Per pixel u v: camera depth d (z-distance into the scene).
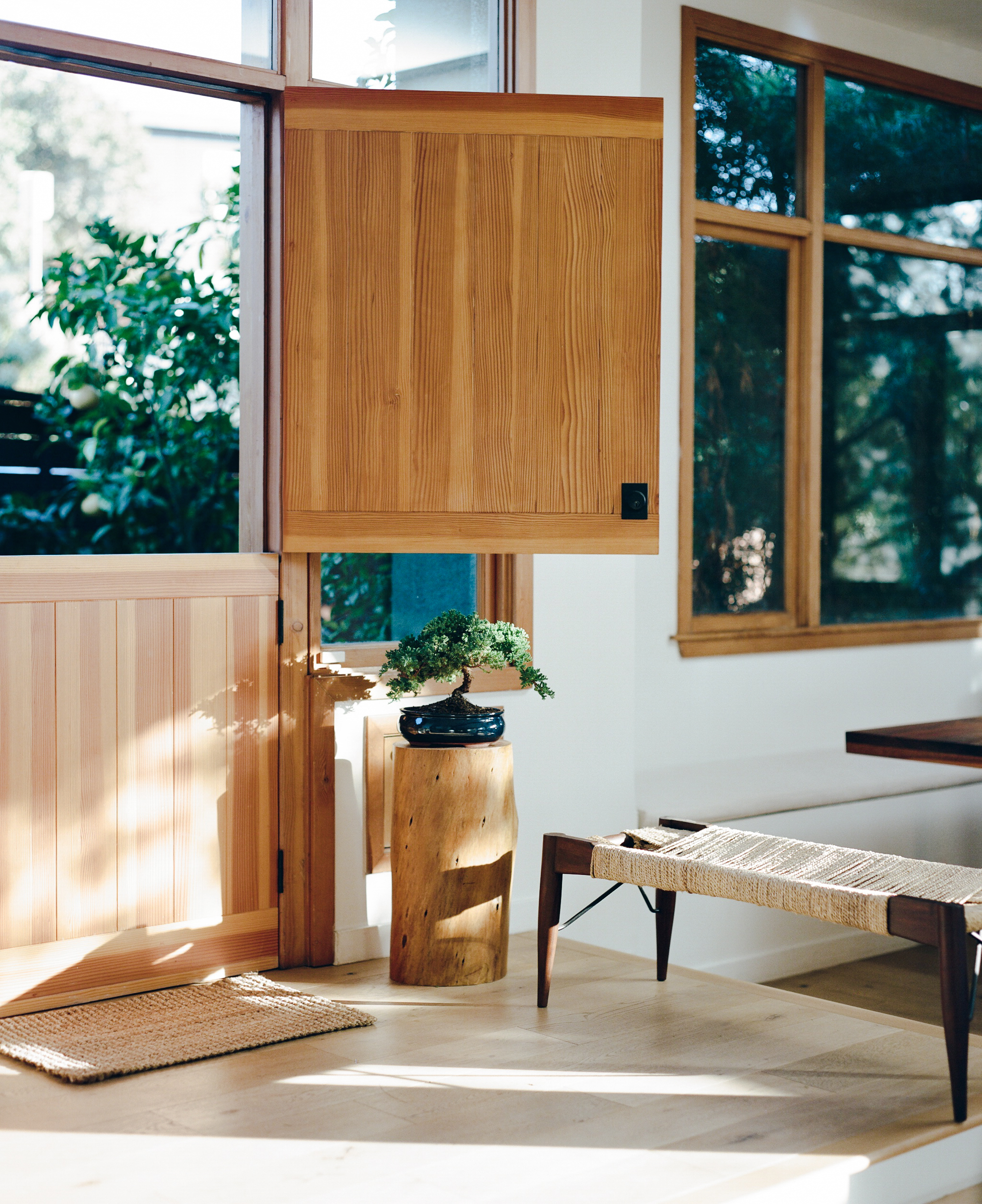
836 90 5.48
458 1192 2.25
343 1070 2.84
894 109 5.71
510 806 3.51
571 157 3.62
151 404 5.26
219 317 5.28
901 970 4.80
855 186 5.57
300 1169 2.34
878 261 5.70
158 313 5.19
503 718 3.81
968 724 3.95
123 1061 2.86
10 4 3.16
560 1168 2.35
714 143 5.11
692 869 2.99
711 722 5.15
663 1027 3.14
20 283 4.90
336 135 3.51
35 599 3.21
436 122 3.56
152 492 5.32
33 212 4.87
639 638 4.91
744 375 5.28
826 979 4.68
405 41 3.82
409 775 3.43
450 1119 2.57
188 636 3.45
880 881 2.85
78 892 3.29
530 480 3.64
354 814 3.73
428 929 3.44
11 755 3.18
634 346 3.68
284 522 3.54
